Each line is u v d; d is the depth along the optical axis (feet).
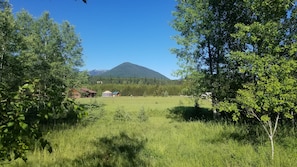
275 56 29.78
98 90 413.80
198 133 42.78
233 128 43.42
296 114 43.04
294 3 36.78
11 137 6.98
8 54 76.02
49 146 8.35
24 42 84.28
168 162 27.45
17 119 6.92
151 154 31.99
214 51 68.69
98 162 27.25
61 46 124.06
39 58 106.32
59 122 57.57
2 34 76.33
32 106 7.92
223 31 64.59
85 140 39.81
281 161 24.23
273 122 40.91
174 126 57.52
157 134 44.68
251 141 34.12
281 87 25.75
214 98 65.72
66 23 124.47
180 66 69.51
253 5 35.40
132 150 33.76
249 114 29.09
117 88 474.90
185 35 70.59
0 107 7.04
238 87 55.88
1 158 8.05
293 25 38.52
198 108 91.09
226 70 61.36
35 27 117.29
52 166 24.79
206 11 64.90
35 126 7.69
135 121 75.92
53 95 8.13
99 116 77.66
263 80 27.27
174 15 70.08
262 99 26.63
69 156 29.40
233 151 29.76
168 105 152.76
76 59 123.75
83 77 124.77
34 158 26.55
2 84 7.76
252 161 25.90
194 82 69.92
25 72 83.10
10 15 79.51
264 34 32.32
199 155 29.14
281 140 32.42
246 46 56.95
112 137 42.68
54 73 109.29
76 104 8.49
